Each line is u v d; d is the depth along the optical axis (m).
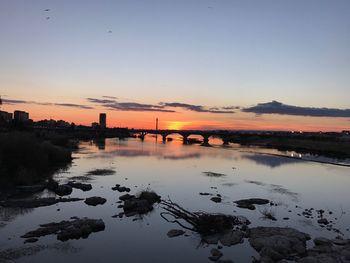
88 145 153.62
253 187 54.56
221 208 39.97
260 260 24.86
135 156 102.69
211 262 25.39
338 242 28.58
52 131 198.62
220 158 105.94
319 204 44.09
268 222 34.81
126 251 27.05
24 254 25.78
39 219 33.81
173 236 30.19
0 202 39.62
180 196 46.09
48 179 54.97
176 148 155.38
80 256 25.91
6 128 126.88
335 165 94.94
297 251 26.62
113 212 36.94
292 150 153.62
